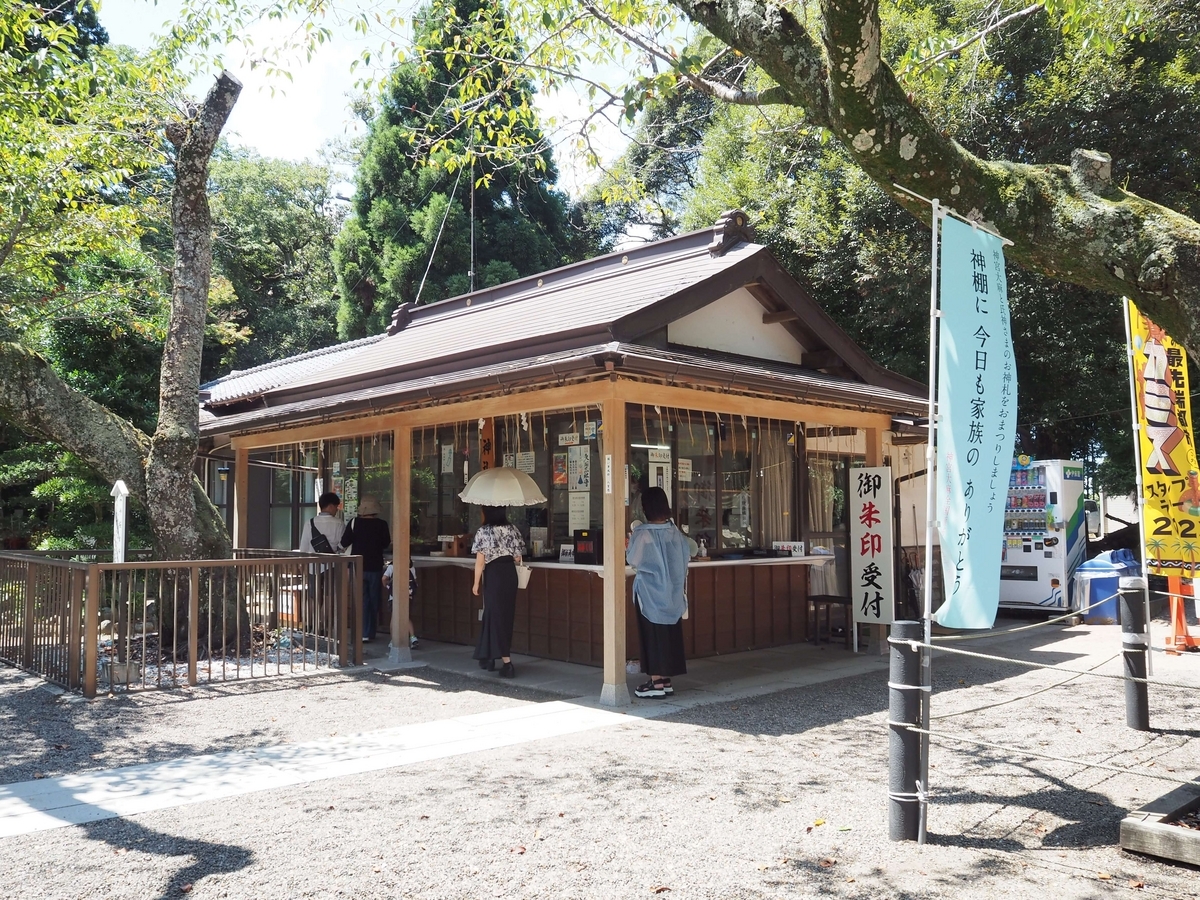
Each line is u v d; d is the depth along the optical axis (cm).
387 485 1252
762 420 1066
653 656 784
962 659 985
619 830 453
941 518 445
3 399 909
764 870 403
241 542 1222
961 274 443
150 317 1559
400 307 1422
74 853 421
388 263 2642
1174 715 716
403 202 2695
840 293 1700
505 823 463
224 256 3209
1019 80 1437
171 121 966
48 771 559
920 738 445
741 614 1037
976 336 452
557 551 994
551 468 1008
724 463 1029
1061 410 1515
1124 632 678
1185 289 392
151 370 1620
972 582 446
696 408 826
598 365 668
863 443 1213
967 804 500
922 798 439
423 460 1188
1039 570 1343
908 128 437
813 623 1125
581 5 736
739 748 615
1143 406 824
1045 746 625
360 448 1313
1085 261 430
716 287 860
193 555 955
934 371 445
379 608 1172
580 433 973
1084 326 1448
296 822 464
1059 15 1084
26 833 448
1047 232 439
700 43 627
